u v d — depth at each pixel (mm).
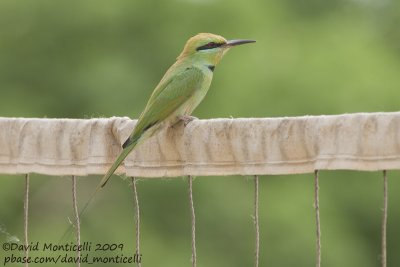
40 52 17312
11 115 16953
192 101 7723
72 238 13359
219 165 5809
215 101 16547
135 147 6168
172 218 15531
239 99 16281
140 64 17312
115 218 15477
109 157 6312
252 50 17016
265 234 15094
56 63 17266
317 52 16875
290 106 16109
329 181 15695
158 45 17391
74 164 6352
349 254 15320
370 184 15961
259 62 16703
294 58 16797
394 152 5141
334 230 15180
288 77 16281
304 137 5426
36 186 16234
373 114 5211
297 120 5477
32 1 17250
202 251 15305
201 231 15445
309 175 15625
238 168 5723
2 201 15969
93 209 15617
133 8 17391
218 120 5809
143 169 6184
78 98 16938
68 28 17312
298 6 20469
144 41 17438
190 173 5922
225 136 5746
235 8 17641
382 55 17875
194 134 5887
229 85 16531
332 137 5328
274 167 5562
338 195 15891
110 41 17344
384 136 5160
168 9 17516
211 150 5820
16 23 17375
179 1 17625
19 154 6461
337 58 16703
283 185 15500
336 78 16453
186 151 5934
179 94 7559
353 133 5250
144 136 6141
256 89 16281
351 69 16625
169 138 6051
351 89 16312
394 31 22328
